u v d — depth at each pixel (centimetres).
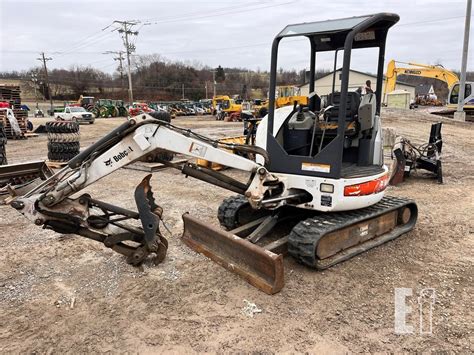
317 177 432
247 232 475
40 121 3238
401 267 452
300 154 486
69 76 8306
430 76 2775
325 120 490
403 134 1733
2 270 438
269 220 474
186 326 336
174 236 532
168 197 737
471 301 380
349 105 492
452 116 2688
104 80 8531
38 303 372
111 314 354
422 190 823
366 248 479
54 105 6538
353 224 459
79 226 404
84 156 396
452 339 321
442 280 422
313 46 540
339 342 317
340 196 427
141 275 423
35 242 515
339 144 414
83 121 2934
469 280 423
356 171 475
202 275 423
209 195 753
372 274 432
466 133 1820
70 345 313
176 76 8475
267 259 379
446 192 805
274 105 451
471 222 612
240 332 329
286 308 363
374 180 465
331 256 447
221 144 431
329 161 422
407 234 557
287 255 468
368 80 557
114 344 314
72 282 411
